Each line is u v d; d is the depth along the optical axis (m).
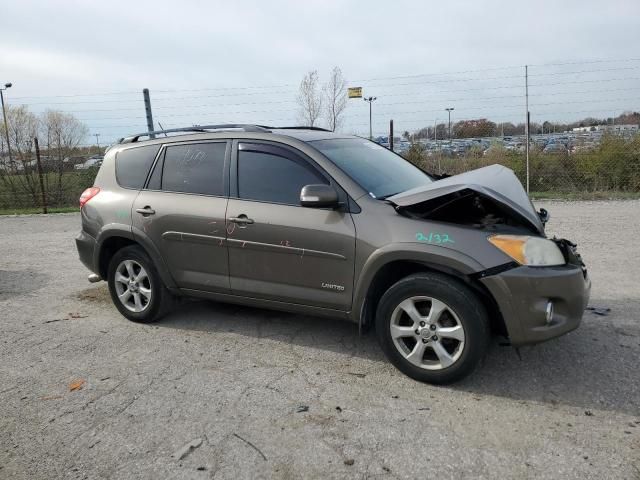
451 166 14.14
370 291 3.84
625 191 13.26
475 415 3.27
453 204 3.77
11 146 18.38
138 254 4.93
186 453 2.97
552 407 3.33
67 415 3.44
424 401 3.46
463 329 3.47
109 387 3.80
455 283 3.50
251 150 4.40
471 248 3.45
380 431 3.13
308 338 4.58
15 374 4.08
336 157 4.20
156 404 3.53
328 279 3.97
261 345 4.46
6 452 3.06
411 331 3.67
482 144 14.88
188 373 3.98
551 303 3.42
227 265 4.43
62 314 5.49
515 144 14.41
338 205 3.88
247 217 4.25
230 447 3.02
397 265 3.82
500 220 3.69
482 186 3.62
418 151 14.47
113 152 5.29
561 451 2.88
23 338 4.84
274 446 3.01
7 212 15.62
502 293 3.38
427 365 3.66
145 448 3.04
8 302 6.00
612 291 5.48
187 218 4.55
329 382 3.76
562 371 3.79
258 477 2.75
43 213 15.09
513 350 4.14
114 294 5.18
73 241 9.92
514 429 3.10
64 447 3.09
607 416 3.21
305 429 3.17
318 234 3.94
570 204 11.81
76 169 17.42
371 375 3.85
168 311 5.06
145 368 4.09
